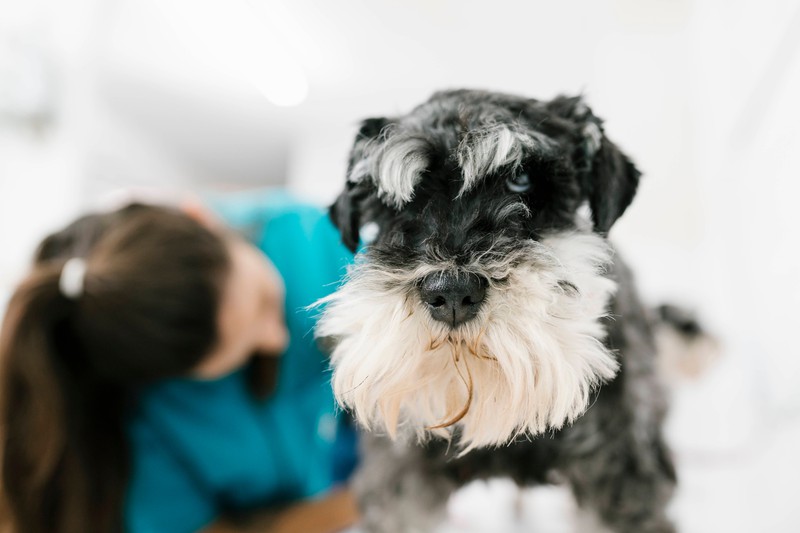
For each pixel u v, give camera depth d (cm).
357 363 67
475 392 66
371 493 100
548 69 320
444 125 78
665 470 95
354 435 179
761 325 139
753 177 140
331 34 332
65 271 109
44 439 109
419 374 66
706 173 210
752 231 145
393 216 82
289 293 162
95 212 136
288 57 357
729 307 174
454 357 65
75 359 114
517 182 77
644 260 251
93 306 103
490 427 66
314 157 456
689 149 252
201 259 109
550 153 76
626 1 263
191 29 323
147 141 458
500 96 84
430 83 385
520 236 71
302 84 392
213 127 465
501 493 136
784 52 109
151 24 319
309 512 145
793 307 112
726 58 169
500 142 71
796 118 103
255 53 351
